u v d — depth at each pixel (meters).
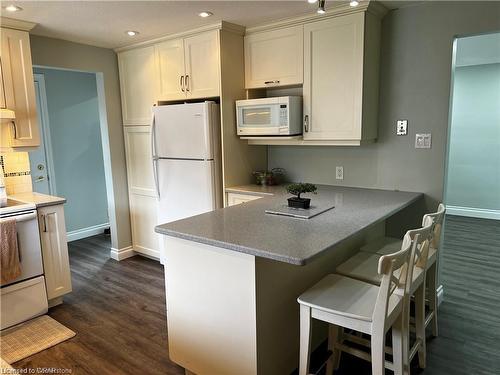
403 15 2.90
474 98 5.71
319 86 3.04
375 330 1.61
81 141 5.12
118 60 4.12
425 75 2.87
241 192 3.33
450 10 2.71
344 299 1.78
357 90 2.85
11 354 2.53
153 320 2.96
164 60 3.69
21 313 2.92
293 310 2.12
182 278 2.13
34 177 4.64
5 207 2.86
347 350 2.11
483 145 5.74
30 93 3.18
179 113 3.49
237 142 3.54
